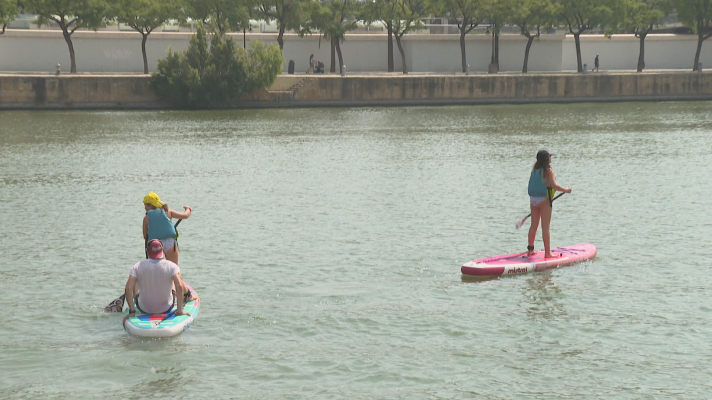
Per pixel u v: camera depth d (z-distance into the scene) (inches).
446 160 1376.7
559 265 625.0
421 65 3405.5
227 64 2682.1
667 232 750.5
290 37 3245.6
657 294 553.6
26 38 2854.3
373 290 567.2
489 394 396.8
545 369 426.6
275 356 444.5
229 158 1427.2
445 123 2203.5
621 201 924.0
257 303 536.1
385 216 847.7
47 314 515.2
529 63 3511.3
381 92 2908.5
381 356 444.5
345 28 3152.1
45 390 403.5
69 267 638.5
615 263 636.7
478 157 1421.0
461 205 912.3
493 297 549.0
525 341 466.3
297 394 397.1
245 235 756.0
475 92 2992.1
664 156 1398.9
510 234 750.5
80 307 530.0
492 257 628.4
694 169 1215.6
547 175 619.5
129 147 1610.5
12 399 393.7
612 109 2719.0
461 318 505.7
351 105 2886.3
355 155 1464.1
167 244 515.8
